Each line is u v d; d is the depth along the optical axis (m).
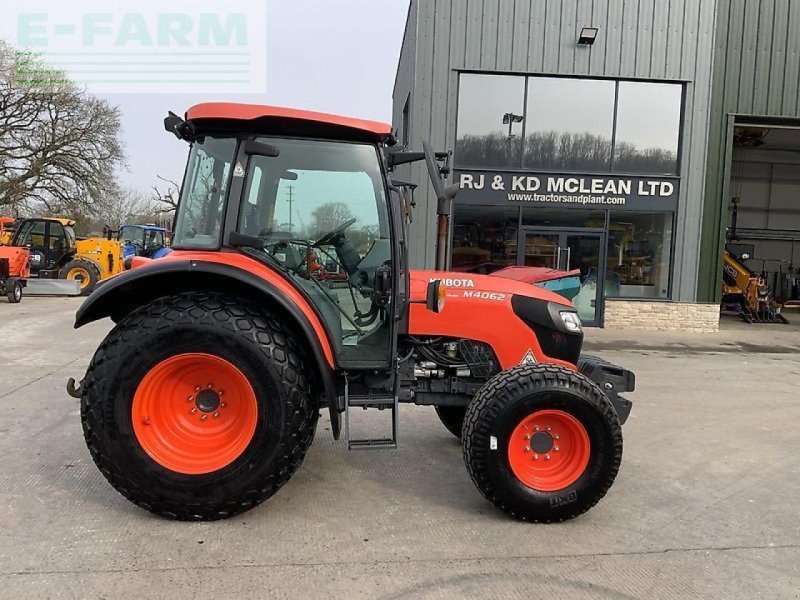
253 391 2.94
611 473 3.12
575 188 11.01
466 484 3.65
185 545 2.76
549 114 10.91
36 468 3.67
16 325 9.98
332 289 3.34
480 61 10.65
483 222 10.96
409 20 11.91
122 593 2.36
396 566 2.64
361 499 3.37
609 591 2.51
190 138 3.23
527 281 4.45
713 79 11.07
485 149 10.84
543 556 2.79
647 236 11.30
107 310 3.30
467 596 2.43
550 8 10.66
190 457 2.98
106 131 26.08
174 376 3.00
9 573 2.48
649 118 11.05
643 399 6.12
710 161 11.23
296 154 3.23
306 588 2.44
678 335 10.96
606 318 11.30
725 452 4.46
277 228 3.27
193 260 3.01
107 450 2.89
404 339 3.63
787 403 6.06
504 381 3.13
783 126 11.55
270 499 3.32
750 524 3.22
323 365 3.02
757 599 2.49
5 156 24.73
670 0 10.80
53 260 15.91
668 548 2.91
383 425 4.84
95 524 2.94
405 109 12.78
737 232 21.20
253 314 3.00
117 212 38.44
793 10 11.12
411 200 3.77
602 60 10.82
